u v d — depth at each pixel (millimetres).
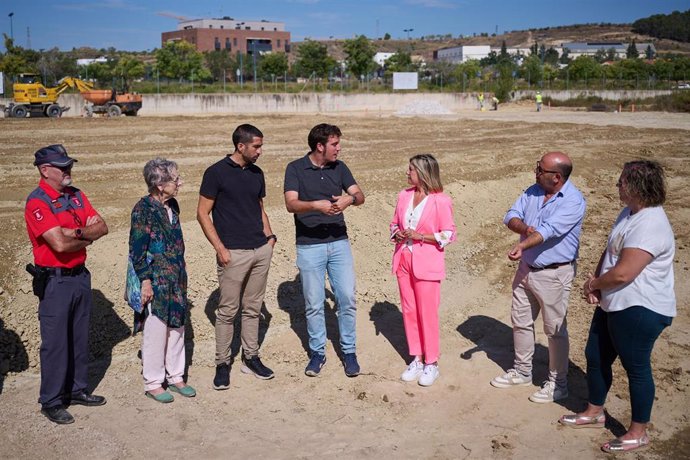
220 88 56844
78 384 5113
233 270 5320
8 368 5664
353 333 5836
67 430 4789
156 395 5234
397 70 75000
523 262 5285
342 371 5898
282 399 5383
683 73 82500
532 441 4801
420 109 46031
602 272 4691
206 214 5266
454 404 5336
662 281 4422
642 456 4602
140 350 6176
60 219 4754
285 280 7824
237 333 6629
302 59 69500
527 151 19031
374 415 5148
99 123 28250
